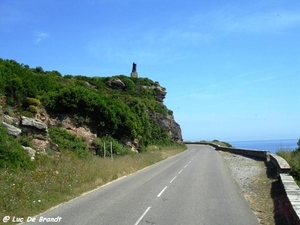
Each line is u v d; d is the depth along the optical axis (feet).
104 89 197.98
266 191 50.01
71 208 37.45
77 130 100.42
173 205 39.58
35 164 59.52
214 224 31.04
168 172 78.59
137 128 135.64
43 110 92.53
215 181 61.41
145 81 265.54
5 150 54.03
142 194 47.32
